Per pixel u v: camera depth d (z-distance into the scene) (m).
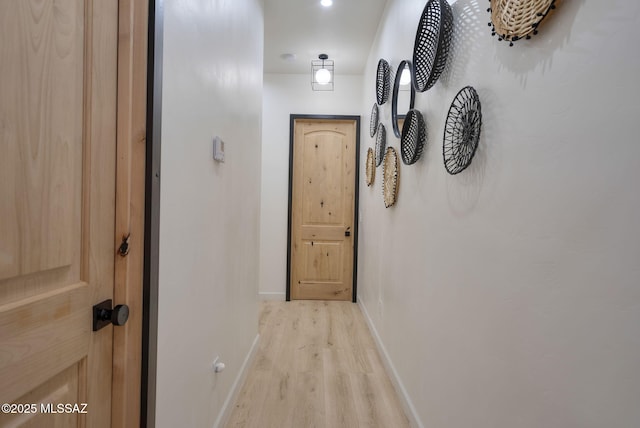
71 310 0.68
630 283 0.52
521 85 0.80
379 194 2.56
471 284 1.03
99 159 0.75
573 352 0.62
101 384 0.78
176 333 1.04
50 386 0.65
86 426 0.73
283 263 3.69
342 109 3.66
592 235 0.58
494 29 0.90
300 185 3.70
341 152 3.69
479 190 1.00
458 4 1.19
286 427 1.60
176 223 1.02
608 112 0.56
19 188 0.56
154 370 0.90
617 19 0.54
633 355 0.51
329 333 2.79
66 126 0.66
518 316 0.79
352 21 2.64
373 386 1.98
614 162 0.54
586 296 0.60
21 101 0.56
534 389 0.73
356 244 3.64
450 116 1.21
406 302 1.76
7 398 0.55
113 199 0.80
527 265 0.76
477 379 0.98
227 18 1.48
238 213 1.75
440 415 1.26
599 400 0.56
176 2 0.99
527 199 0.76
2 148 0.53
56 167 0.64
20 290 0.58
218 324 1.46
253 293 2.21
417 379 1.55
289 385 1.97
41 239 0.61
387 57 2.40
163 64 0.91
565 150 0.65
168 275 0.98
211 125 1.31
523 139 0.79
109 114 0.78
